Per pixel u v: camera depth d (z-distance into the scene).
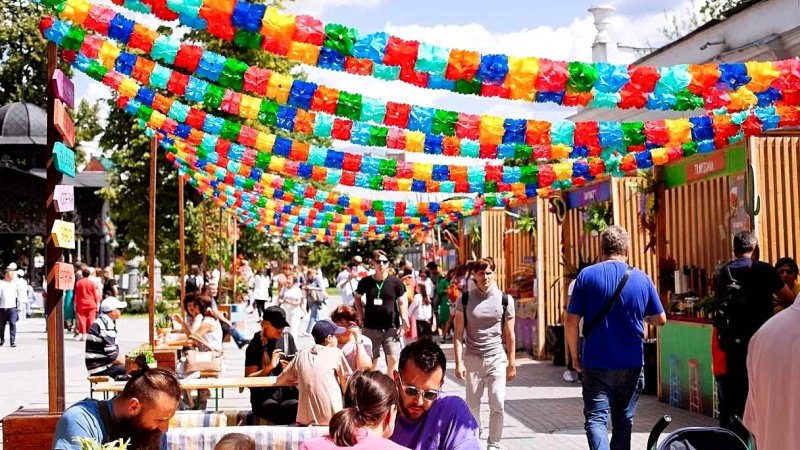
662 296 12.97
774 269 8.64
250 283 37.78
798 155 10.76
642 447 9.54
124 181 35.16
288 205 19.50
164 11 5.54
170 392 4.71
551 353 18.22
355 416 4.11
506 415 12.05
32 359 20.61
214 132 8.58
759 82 5.77
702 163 12.00
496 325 9.02
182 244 16.91
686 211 12.62
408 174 9.45
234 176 14.96
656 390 13.38
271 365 9.62
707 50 18.19
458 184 10.21
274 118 7.16
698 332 11.68
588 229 15.52
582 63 5.68
